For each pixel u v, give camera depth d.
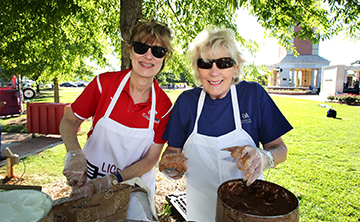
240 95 1.51
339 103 17.38
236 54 1.43
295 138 7.05
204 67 1.40
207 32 1.42
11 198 0.81
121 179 1.20
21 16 3.84
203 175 1.56
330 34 4.71
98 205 0.97
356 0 3.42
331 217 3.11
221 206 0.85
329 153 5.67
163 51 1.53
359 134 7.52
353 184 4.05
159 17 5.02
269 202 1.07
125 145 1.63
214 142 1.48
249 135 1.48
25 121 9.85
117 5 5.34
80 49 6.55
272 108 1.48
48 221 0.70
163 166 1.36
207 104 1.52
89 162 1.69
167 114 1.74
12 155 4.12
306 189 3.85
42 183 3.94
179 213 2.94
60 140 6.98
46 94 26.11
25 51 4.31
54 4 3.48
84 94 1.63
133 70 1.62
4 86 10.76
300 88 33.88
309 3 4.15
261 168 1.10
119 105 1.60
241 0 2.47
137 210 1.59
